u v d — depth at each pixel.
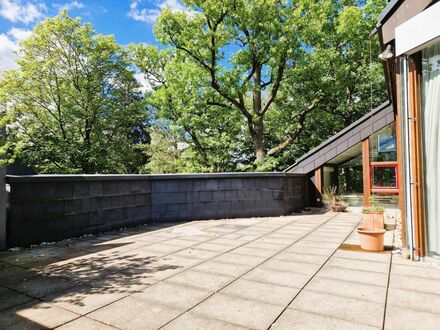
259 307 3.62
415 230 5.54
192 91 18.31
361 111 22.89
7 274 4.91
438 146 5.21
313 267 5.20
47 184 7.32
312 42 18.80
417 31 5.15
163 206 10.60
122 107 24.16
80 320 3.31
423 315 3.38
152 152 24.08
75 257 5.92
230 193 11.30
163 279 4.62
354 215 12.02
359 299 3.83
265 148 25.52
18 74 20.84
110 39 22.67
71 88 22.39
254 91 19.62
